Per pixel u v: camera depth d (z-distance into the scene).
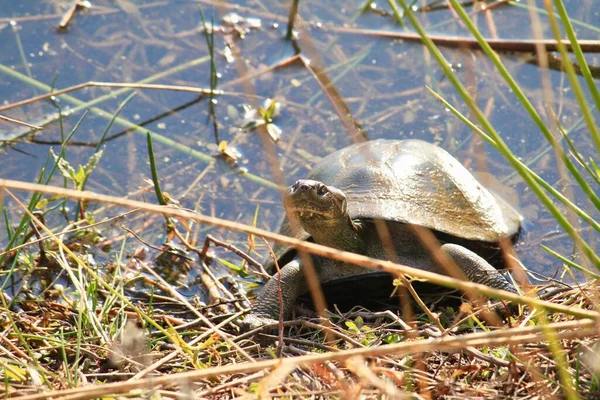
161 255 7.70
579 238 3.85
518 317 5.46
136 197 8.46
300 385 4.43
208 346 5.21
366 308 6.50
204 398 4.39
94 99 9.74
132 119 9.52
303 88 9.88
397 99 9.59
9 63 10.11
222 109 9.67
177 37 10.79
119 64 10.27
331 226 6.42
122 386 3.77
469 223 6.71
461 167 7.43
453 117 9.21
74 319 5.89
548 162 8.41
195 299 6.74
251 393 4.28
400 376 3.96
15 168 8.74
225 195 8.50
